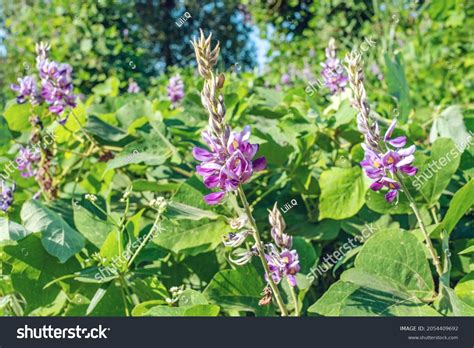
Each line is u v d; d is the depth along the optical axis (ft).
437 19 6.13
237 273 2.21
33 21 8.46
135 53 8.36
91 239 2.49
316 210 2.75
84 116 3.13
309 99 2.90
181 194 2.47
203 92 1.72
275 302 2.30
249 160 1.72
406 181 2.32
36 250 2.35
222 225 2.45
